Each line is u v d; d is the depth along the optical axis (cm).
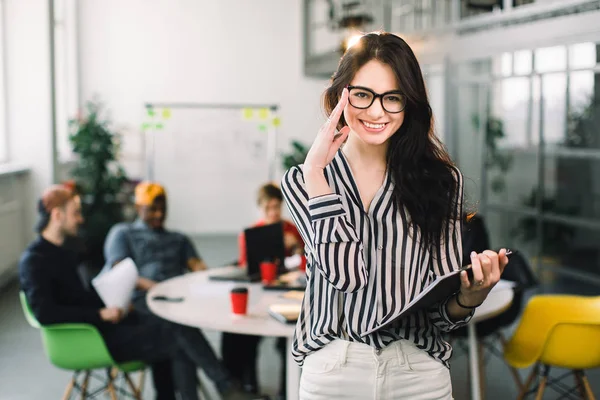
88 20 1110
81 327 331
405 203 159
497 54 639
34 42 845
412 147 160
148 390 429
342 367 163
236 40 1164
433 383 165
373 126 156
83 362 337
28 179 852
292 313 302
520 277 412
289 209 166
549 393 422
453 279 149
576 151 616
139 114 1134
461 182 165
